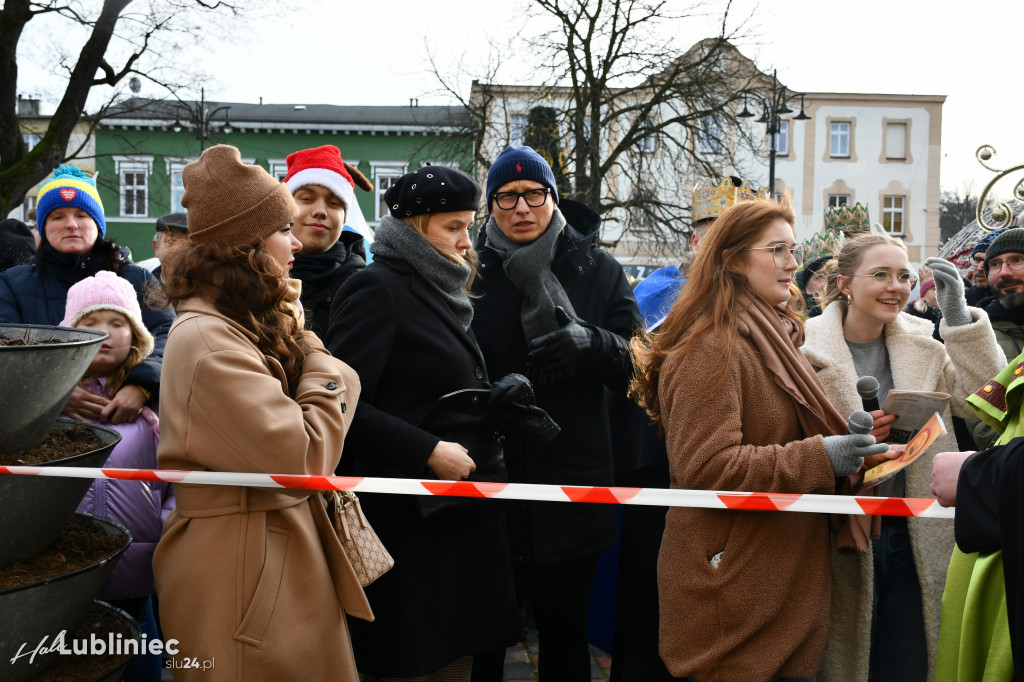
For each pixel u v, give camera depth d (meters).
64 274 3.39
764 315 2.37
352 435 2.44
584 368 2.97
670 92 18.70
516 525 2.82
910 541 2.54
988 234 4.48
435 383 2.56
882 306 2.68
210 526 1.93
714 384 2.23
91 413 2.75
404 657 2.38
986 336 2.79
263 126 38.25
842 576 2.40
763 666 2.16
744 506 2.08
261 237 2.05
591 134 17.80
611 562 3.35
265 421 1.87
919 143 40.78
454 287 2.66
